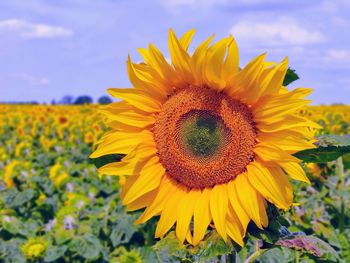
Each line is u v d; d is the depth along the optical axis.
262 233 0.61
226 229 0.61
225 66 0.60
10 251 1.29
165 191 0.65
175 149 0.64
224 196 0.62
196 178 0.64
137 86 0.65
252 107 0.62
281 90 0.62
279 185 0.60
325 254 0.61
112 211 1.50
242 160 0.63
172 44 0.62
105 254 1.32
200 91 0.64
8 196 1.72
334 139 0.64
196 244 0.61
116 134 0.65
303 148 0.60
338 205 1.26
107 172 0.64
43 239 1.33
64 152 3.33
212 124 0.64
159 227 0.63
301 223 1.14
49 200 1.75
